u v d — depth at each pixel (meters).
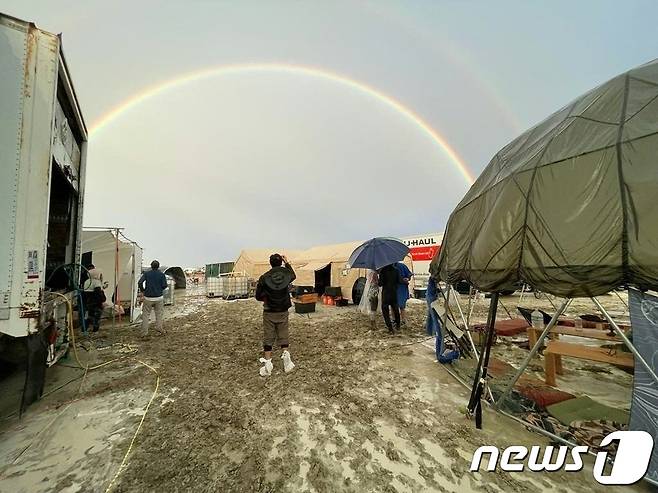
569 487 2.03
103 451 2.45
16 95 2.68
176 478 2.13
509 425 2.86
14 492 1.99
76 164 5.14
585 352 3.60
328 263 15.08
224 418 3.01
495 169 4.08
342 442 2.58
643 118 2.23
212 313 10.97
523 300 15.31
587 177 2.31
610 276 1.97
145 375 4.29
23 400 2.96
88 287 6.46
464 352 5.08
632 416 2.21
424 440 2.62
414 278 15.70
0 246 2.56
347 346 5.93
